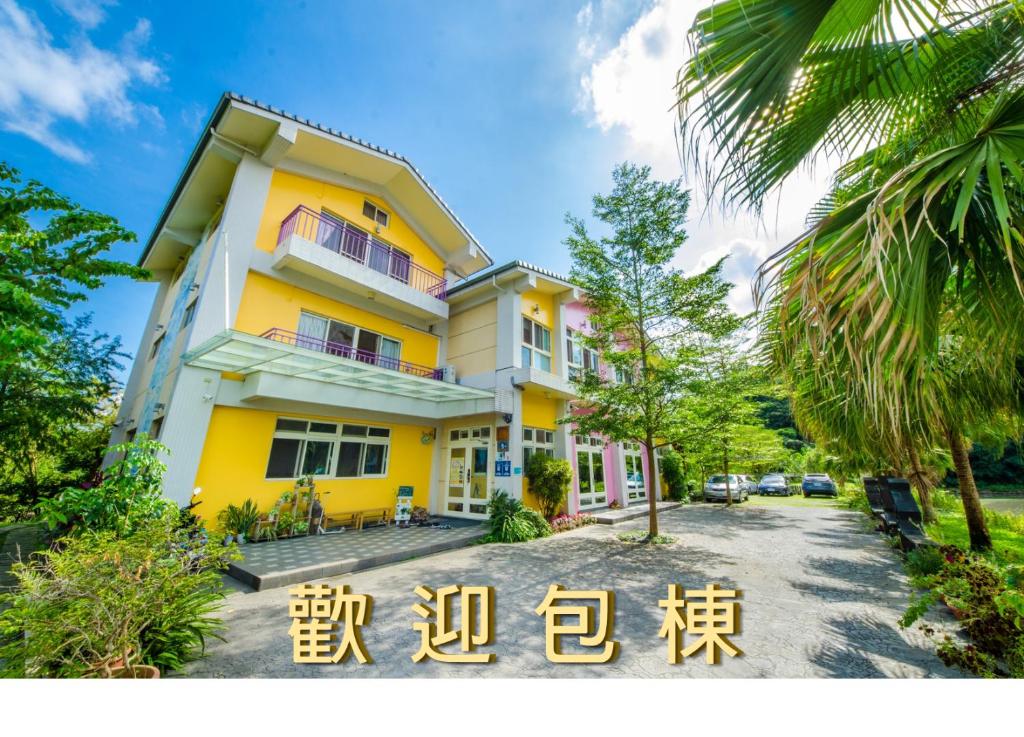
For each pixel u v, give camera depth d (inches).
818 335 84.0
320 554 268.5
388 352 457.7
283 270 364.5
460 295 509.7
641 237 344.2
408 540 318.3
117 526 169.2
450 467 473.7
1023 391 190.9
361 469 409.4
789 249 84.0
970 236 79.5
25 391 407.5
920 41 85.8
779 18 80.7
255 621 169.9
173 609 129.3
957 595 138.7
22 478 475.8
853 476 612.4
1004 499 755.4
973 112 93.7
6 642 138.9
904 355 73.9
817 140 98.2
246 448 325.4
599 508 531.2
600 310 372.8
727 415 335.9
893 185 73.4
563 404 507.8
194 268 392.8
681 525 435.8
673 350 350.3
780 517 490.0
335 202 429.1
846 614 176.4
